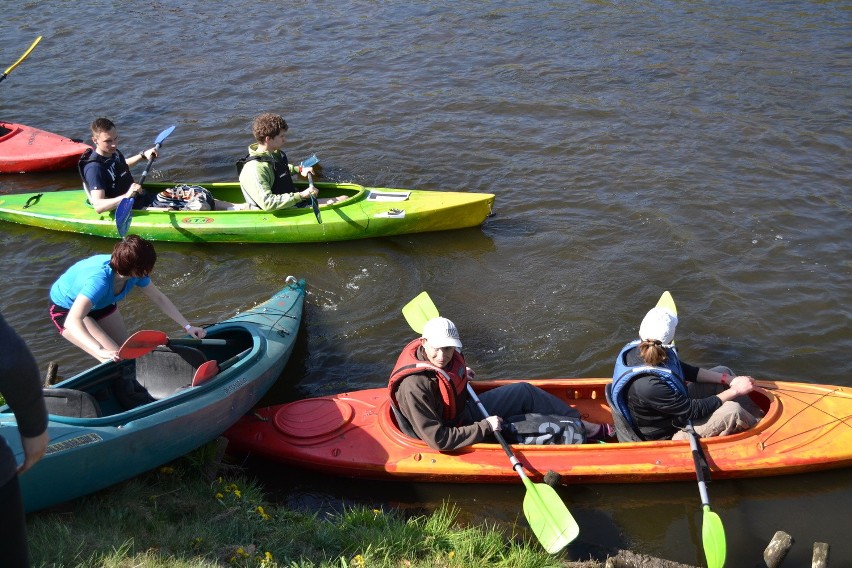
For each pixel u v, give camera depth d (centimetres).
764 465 486
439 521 447
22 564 230
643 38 1325
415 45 1327
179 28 1429
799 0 1485
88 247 787
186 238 783
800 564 440
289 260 765
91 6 1552
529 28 1388
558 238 788
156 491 439
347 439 511
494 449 491
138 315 680
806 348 627
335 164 949
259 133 775
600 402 554
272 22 1451
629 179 896
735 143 970
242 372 507
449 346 466
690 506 482
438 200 808
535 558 413
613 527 469
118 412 487
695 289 701
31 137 1000
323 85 1184
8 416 404
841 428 507
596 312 677
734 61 1217
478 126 1041
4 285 723
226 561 377
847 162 918
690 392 520
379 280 732
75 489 405
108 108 1123
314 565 384
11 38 1387
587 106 1085
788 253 748
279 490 502
